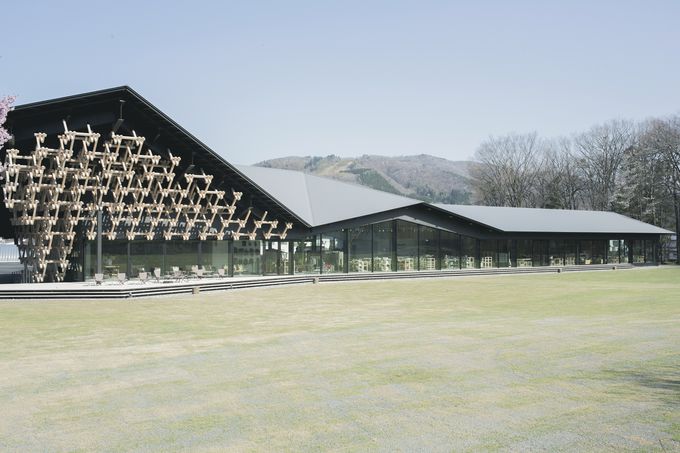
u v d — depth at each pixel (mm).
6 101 27406
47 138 33188
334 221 40531
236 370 12391
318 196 44219
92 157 30844
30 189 30047
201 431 8617
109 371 12422
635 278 42031
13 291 27000
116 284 30938
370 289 33219
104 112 32906
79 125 32375
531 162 88188
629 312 21484
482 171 90938
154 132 35156
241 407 9750
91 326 18891
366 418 9086
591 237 55531
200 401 10125
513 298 27453
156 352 14508
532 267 50594
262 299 27578
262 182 43188
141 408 9766
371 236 43531
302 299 27531
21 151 33906
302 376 11781
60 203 30719
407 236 45281
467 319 20047
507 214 53812
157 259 35438
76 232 33406
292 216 38875
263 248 39406
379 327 18312
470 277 43969
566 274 47719
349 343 15438
